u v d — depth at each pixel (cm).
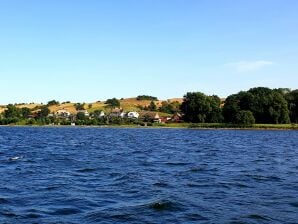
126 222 1914
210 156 5556
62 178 3303
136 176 3391
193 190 2738
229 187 2864
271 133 15788
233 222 1905
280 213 2081
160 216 2023
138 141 9738
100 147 7475
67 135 13062
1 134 13250
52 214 2067
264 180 3209
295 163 4644
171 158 5209
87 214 2064
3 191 2686
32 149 6856
